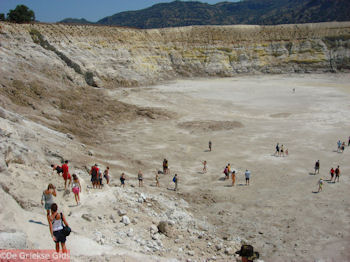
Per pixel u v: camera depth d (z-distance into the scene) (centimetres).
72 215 1366
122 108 4981
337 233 1734
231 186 2458
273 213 2006
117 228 1386
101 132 3959
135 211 1616
